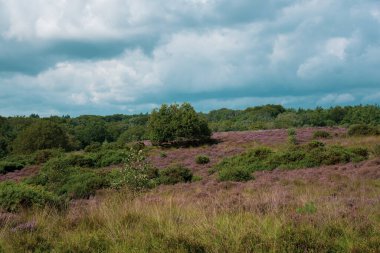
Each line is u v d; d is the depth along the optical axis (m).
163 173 23.38
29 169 36.91
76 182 20.22
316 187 14.36
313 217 7.23
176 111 51.44
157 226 7.15
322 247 5.86
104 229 7.07
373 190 12.59
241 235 6.21
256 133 52.97
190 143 50.00
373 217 7.43
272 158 25.55
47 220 7.90
